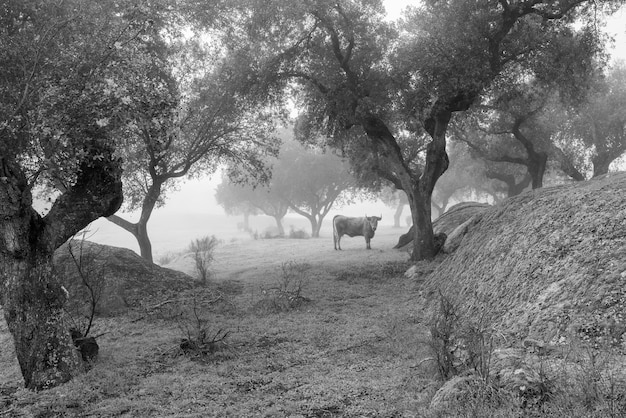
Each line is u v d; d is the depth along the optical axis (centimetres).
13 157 916
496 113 3058
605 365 568
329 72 2166
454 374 716
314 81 2167
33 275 901
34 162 970
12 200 878
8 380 933
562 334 745
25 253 891
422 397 667
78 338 998
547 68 2022
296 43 2080
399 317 1230
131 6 1008
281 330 1197
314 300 1551
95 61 950
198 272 2217
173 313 1391
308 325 1229
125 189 2211
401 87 2000
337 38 2025
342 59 2066
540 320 812
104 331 1246
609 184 1085
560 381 534
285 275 1834
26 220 898
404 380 767
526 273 976
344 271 2066
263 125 2394
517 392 533
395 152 2127
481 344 697
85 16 1021
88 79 917
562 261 916
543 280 913
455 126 2997
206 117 2150
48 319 902
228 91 2108
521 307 897
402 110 2084
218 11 1972
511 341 809
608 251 846
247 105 2233
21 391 859
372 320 1238
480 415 511
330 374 841
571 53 1966
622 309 718
